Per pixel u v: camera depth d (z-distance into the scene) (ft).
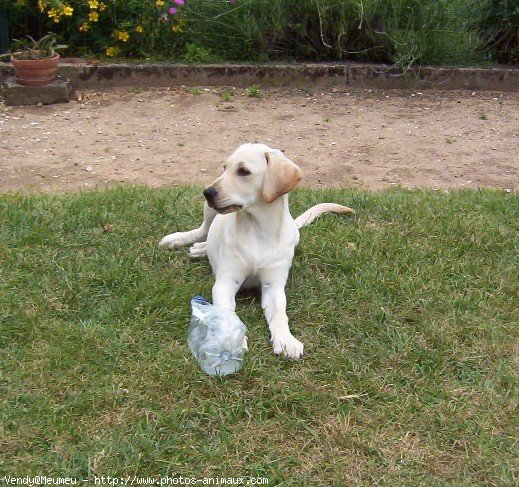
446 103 15.43
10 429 6.15
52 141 12.91
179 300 7.55
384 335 7.21
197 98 15.48
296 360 6.86
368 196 9.84
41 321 7.23
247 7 16.74
